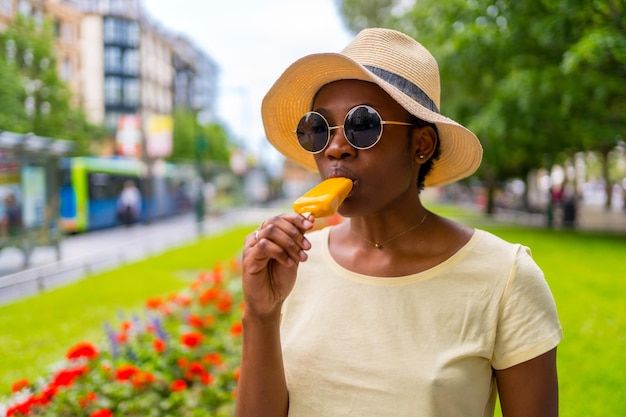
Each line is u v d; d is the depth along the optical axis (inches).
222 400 145.7
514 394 50.9
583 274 327.3
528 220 921.5
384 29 58.6
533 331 50.1
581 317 222.1
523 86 485.7
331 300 56.9
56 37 1445.6
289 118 68.1
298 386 55.2
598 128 524.7
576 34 426.9
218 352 179.5
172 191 1277.1
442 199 2018.9
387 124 53.6
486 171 1018.1
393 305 53.7
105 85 2084.2
